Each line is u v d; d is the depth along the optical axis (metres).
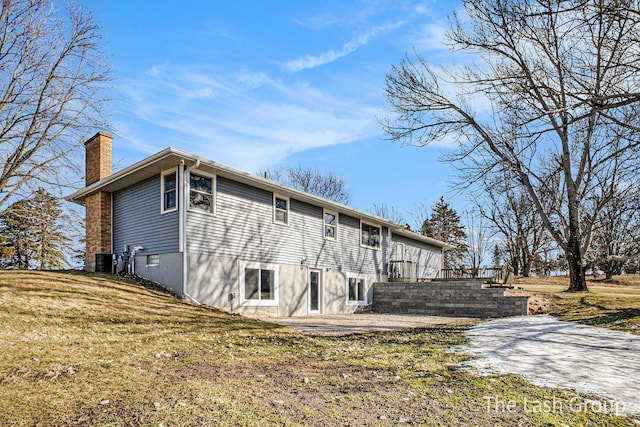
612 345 8.16
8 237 25.67
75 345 6.88
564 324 11.48
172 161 12.61
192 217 12.82
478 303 17.28
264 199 15.46
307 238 17.44
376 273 21.94
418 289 19.28
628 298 15.66
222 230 13.73
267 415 4.10
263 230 15.28
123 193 15.41
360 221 21.08
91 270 15.55
